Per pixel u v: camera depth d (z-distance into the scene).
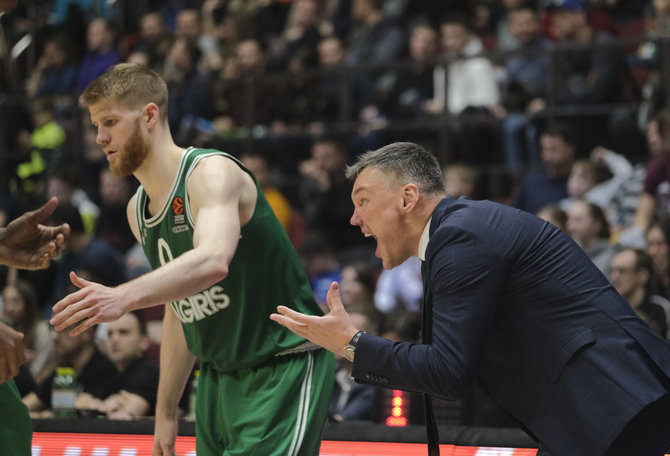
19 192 22.48
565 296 6.38
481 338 6.26
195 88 21.52
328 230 19.62
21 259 7.69
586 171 16.52
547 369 6.32
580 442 6.19
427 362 6.23
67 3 27.20
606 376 6.20
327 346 6.57
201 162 7.39
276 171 20.72
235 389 7.76
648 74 18.59
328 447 9.05
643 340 6.34
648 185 15.58
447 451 8.75
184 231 7.47
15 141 22.80
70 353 12.03
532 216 6.62
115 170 7.54
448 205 6.67
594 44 17.86
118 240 20.44
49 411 12.04
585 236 14.55
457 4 22.22
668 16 18.91
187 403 10.98
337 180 19.73
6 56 24.72
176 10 26.08
